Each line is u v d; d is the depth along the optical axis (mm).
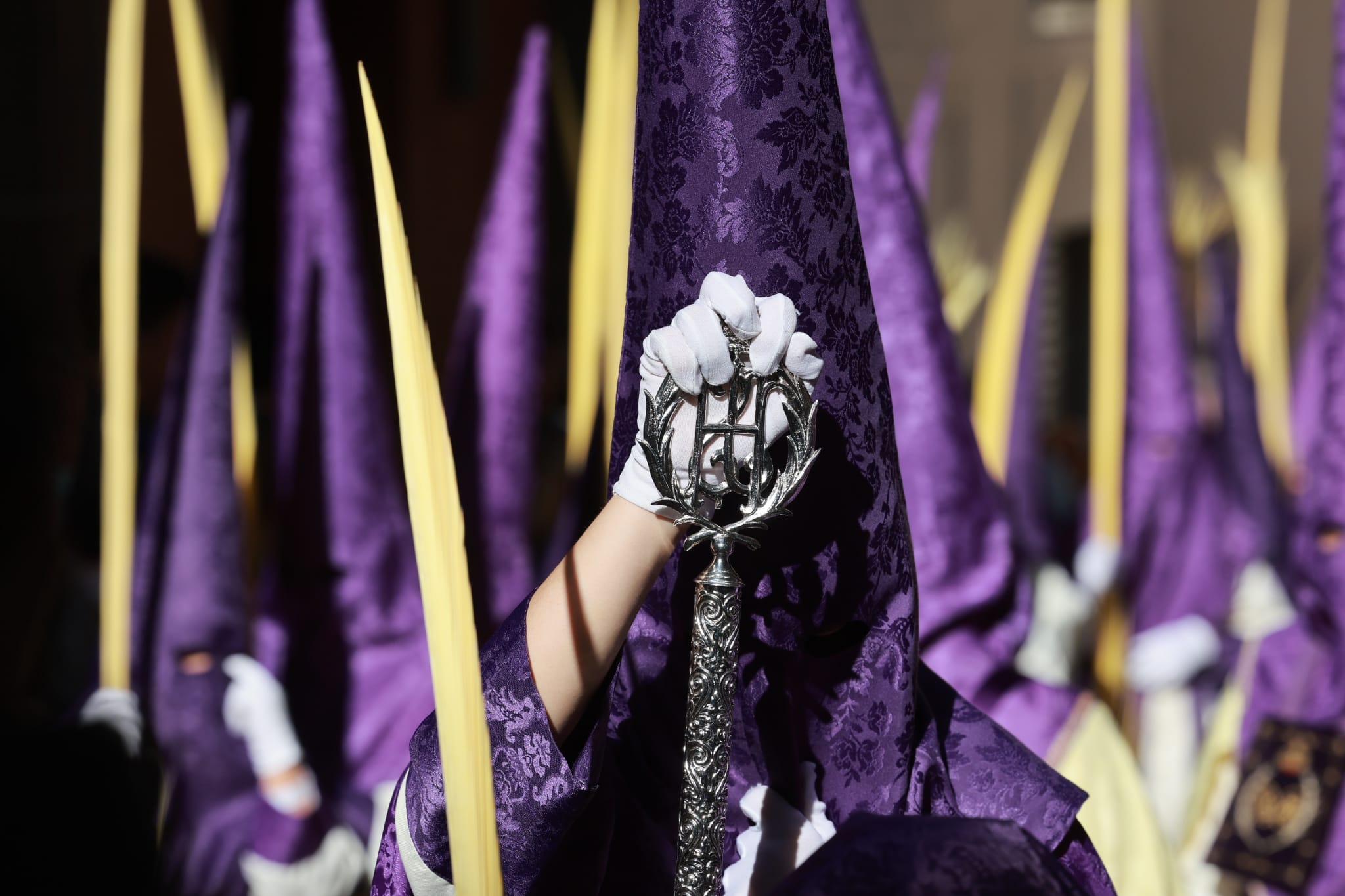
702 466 2967
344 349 6355
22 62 10602
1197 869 6535
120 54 5617
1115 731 4422
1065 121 9242
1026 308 9656
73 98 10805
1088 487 9578
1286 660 6746
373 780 6195
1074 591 8773
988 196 21938
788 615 3135
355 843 5973
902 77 21734
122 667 5316
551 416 9188
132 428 5492
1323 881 5543
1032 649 8617
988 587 4477
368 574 6355
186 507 5781
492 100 16062
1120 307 7559
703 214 3096
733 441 2957
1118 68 7375
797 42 3088
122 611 5352
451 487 2943
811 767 3174
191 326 5875
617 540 3006
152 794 4887
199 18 6496
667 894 3146
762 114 3084
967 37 21812
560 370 13828
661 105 3115
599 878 3117
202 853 5477
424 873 3057
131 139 5621
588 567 3012
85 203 10742
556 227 15688
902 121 21719
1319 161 20672
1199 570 9305
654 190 3123
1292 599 7020
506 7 16172
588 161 6836
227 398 5883
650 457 2951
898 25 21672
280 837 5566
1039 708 4406
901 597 3148
